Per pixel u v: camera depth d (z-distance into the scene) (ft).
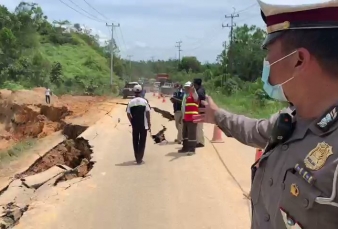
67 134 67.77
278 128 4.95
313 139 4.56
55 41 308.60
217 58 211.82
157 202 25.27
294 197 4.49
